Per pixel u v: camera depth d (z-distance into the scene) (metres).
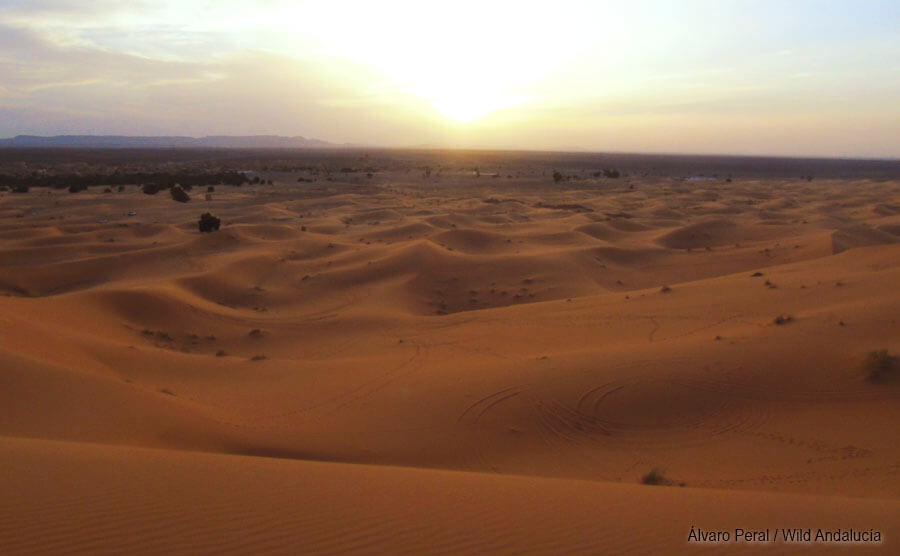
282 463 8.73
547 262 43.81
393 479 8.02
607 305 27.31
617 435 12.94
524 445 12.53
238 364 20.39
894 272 24.61
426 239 49.66
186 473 7.57
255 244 49.75
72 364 16.70
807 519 6.64
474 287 39.34
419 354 21.17
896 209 79.56
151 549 5.32
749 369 15.45
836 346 16.23
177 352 22.64
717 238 59.28
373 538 5.82
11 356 14.09
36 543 5.28
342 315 31.02
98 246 49.38
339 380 17.52
